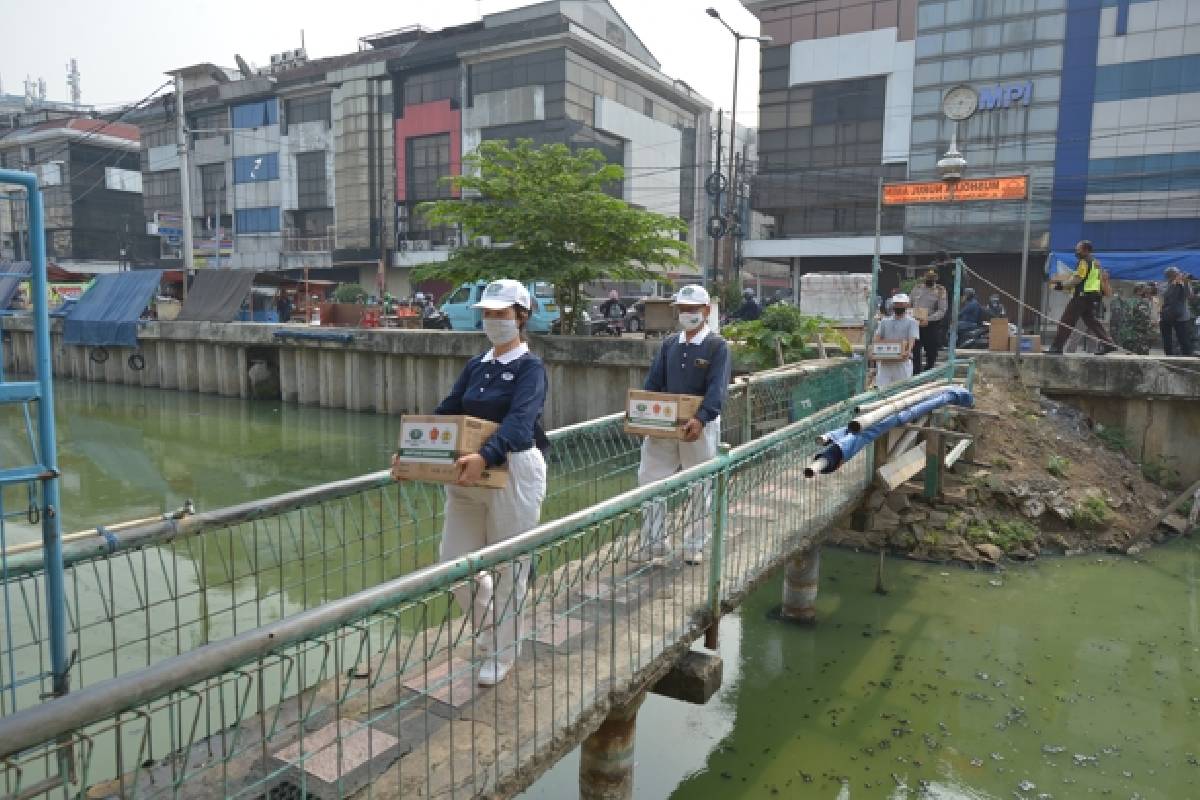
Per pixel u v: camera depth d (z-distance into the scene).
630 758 3.85
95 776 4.04
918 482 8.48
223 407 19.77
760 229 40.75
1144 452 10.10
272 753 2.94
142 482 11.98
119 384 24.17
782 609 6.86
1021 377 10.61
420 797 2.67
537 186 14.76
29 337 24.41
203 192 44.94
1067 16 25.69
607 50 35.53
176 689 1.80
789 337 11.39
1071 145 25.98
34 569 2.94
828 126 30.20
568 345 14.86
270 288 25.31
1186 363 9.84
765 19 30.84
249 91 41.66
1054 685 5.73
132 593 6.80
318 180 40.59
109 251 50.94
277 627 2.00
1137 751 4.93
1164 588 7.50
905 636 6.53
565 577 3.55
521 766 2.87
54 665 2.76
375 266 39.69
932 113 28.19
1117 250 25.66
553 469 6.58
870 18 28.94
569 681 3.45
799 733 5.14
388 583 2.31
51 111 54.69
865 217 29.94
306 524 8.58
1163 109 24.73
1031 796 4.51
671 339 5.15
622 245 14.90
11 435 14.21
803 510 6.01
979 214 27.38
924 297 10.79
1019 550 8.22
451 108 36.53
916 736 5.10
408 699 3.33
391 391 18.03
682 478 3.72
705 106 43.75
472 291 18.06
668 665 3.83
